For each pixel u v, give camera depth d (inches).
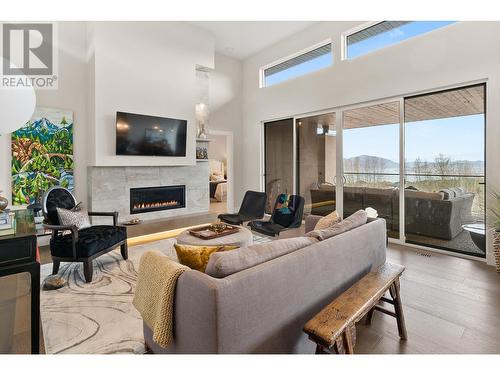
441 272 123.6
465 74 136.9
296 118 228.8
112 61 175.0
